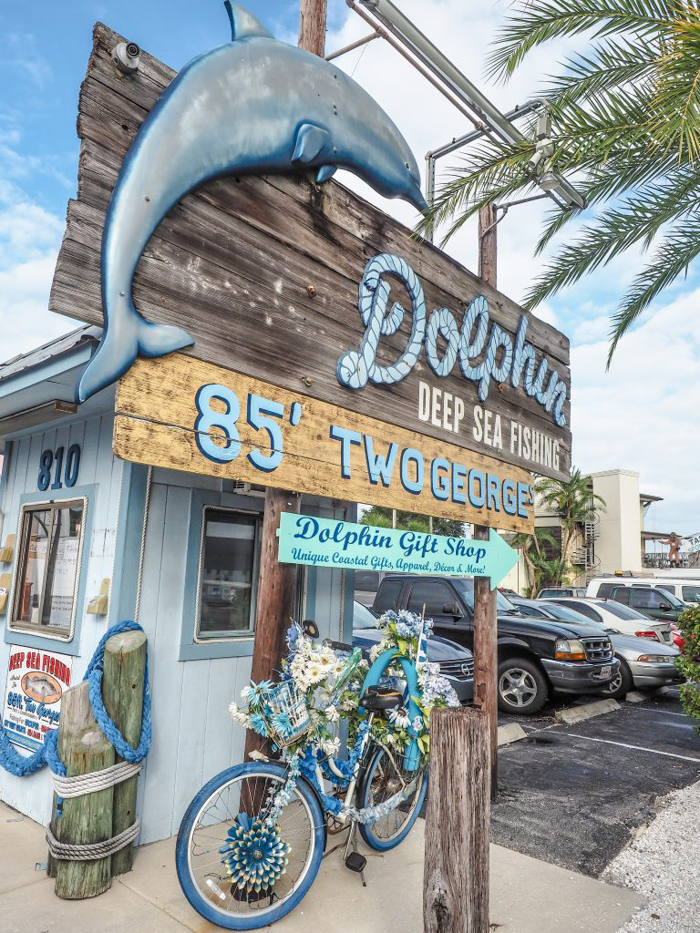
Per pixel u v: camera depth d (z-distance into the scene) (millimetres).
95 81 2664
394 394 4074
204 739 3938
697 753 6324
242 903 3014
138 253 2693
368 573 10219
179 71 2963
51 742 3266
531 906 3217
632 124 4527
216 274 3039
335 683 3283
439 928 2320
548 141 4547
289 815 3930
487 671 4938
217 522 4227
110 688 3309
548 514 35625
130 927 2854
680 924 3088
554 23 4625
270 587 3260
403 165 4145
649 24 4371
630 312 6289
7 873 3320
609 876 3621
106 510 3834
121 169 2695
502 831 4203
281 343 3314
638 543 34781
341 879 3391
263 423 3188
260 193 3287
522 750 6309
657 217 5508
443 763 2383
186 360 2885
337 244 3709
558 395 6125
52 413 3971
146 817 3631
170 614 3826
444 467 4488
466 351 4801
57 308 2457
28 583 4562
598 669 8125
